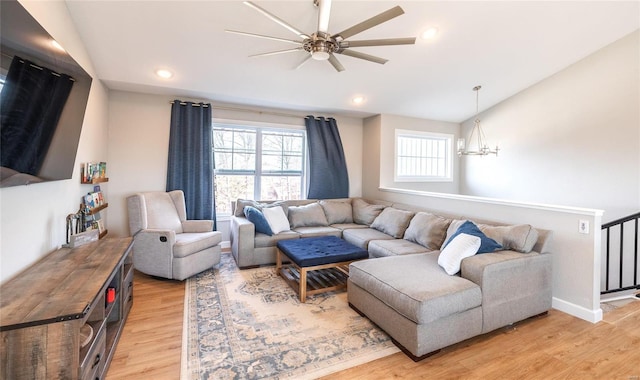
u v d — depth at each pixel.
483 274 2.14
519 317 2.35
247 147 4.76
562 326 2.38
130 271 2.52
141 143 3.99
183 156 4.14
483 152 4.28
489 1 2.64
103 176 3.29
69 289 1.47
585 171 3.89
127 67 3.22
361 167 5.54
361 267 2.47
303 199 5.00
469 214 3.43
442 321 1.96
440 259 2.45
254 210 3.89
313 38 2.17
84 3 2.35
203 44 2.95
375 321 2.28
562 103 4.11
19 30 1.35
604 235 3.76
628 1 2.83
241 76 3.59
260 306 2.69
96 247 2.23
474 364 1.91
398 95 4.39
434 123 5.54
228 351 2.02
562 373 1.83
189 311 2.57
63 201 2.32
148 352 1.98
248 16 2.59
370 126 5.32
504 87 4.42
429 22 2.84
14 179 1.47
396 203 4.58
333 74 3.70
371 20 1.99
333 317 2.51
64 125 1.98
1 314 1.23
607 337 2.23
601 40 3.50
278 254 3.49
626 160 3.51
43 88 1.63
